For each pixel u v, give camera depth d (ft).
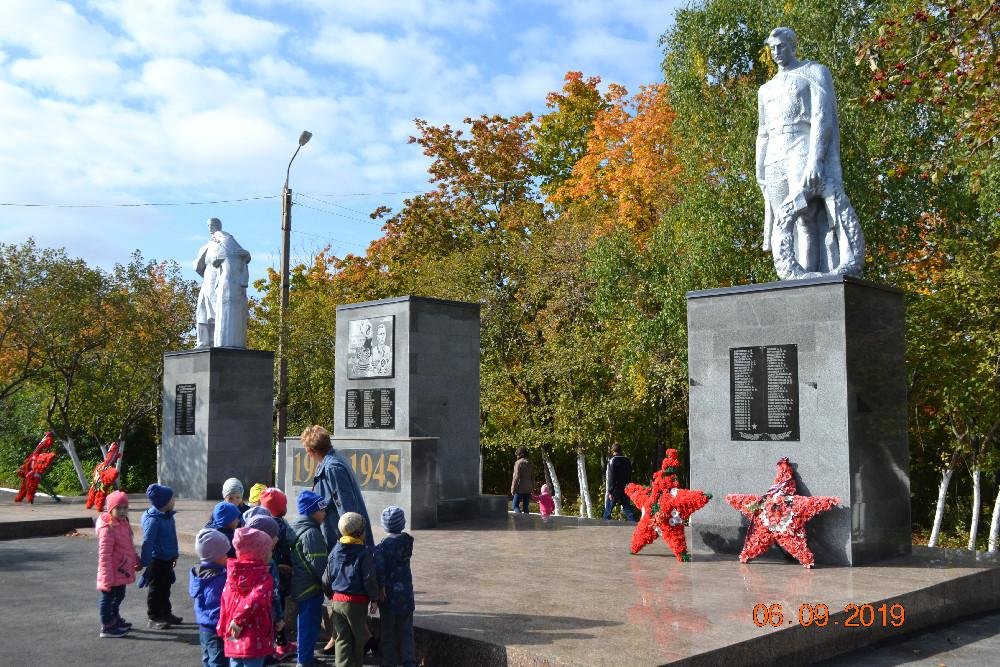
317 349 94.73
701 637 23.50
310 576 24.14
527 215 97.96
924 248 69.41
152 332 91.56
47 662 25.88
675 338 71.05
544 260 88.84
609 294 75.56
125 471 106.83
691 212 69.26
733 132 67.10
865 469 36.29
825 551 35.81
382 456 51.31
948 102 35.19
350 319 59.77
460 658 23.57
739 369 38.73
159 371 93.71
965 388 62.59
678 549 36.91
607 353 84.02
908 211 64.85
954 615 32.04
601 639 23.32
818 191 39.27
